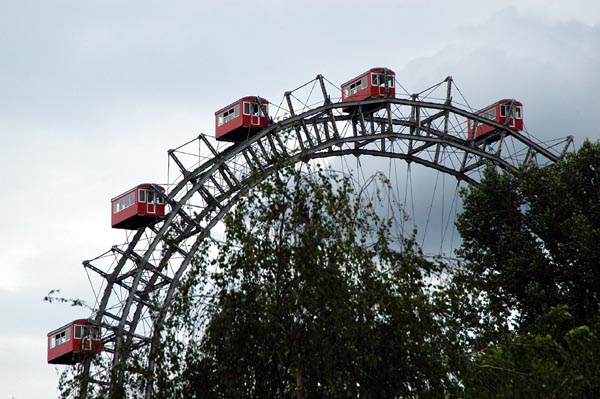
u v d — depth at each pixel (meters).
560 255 116.62
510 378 50.16
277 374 47.53
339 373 46.06
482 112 152.25
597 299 108.94
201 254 50.19
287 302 47.22
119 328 124.38
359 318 47.19
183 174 132.00
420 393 47.09
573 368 62.12
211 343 47.91
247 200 49.91
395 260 49.16
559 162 126.19
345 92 144.50
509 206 124.44
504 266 118.00
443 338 48.16
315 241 47.72
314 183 49.88
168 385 48.69
